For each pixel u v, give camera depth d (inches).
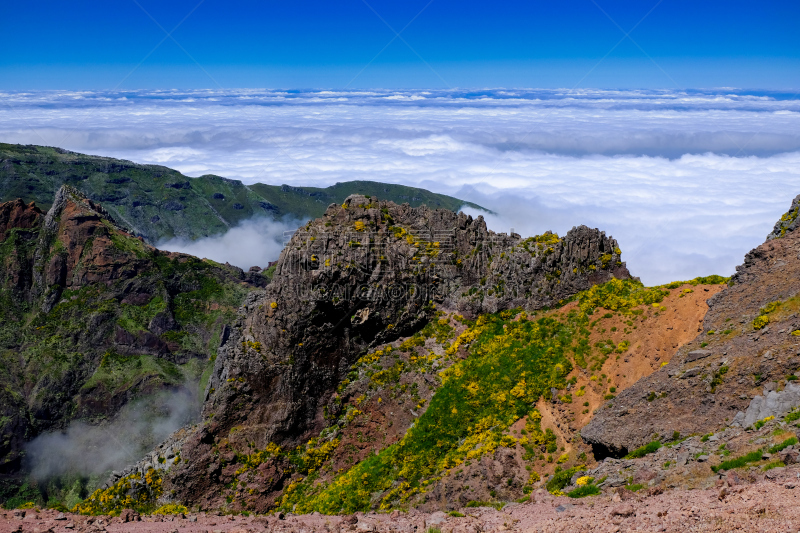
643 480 1243.8
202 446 2453.2
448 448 2124.8
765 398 1322.6
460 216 2650.1
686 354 1721.2
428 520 1264.8
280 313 2534.5
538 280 2447.1
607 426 1684.3
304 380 2502.5
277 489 2385.6
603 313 2250.2
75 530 1115.3
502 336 2364.7
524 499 1457.9
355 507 2059.5
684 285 2244.1
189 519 1305.4
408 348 2504.9
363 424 2439.7
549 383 2079.2
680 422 1502.2
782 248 1865.2
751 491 944.9
